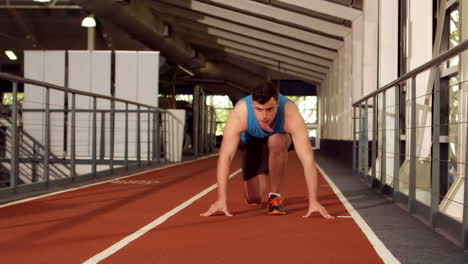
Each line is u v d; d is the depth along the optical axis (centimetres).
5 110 929
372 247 316
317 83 2809
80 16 2178
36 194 584
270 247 314
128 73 1321
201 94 1708
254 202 512
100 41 2147
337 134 1823
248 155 491
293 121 414
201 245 319
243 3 1554
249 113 412
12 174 570
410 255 296
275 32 1753
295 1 1359
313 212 460
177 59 2264
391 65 955
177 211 466
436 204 385
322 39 1742
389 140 871
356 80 1334
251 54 2380
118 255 291
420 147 713
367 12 1170
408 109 760
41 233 358
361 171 857
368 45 1170
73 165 734
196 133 1606
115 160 1248
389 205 529
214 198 567
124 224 395
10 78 541
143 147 1304
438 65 373
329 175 959
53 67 1322
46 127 652
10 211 464
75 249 307
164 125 1319
